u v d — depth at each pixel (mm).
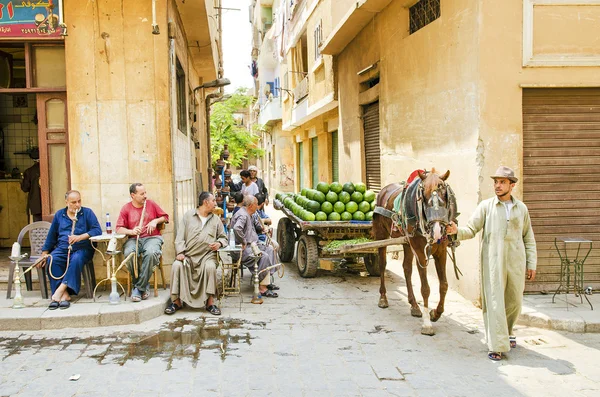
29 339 5953
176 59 9055
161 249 7273
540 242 7496
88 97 7492
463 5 7543
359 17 11453
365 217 8922
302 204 9375
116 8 7445
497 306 5391
